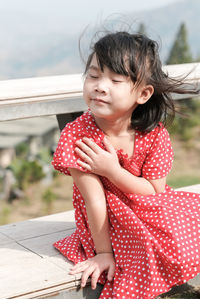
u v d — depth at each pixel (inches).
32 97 65.6
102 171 55.3
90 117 58.2
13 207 657.6
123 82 52.3
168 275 53.1
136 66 52.1
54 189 704.4
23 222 75.2
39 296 51.0
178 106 71.7
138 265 53.2
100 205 55.7
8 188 688.4
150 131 57.6
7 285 50.9
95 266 54.7
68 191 697.0
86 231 59.6
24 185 695.1
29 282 51.6
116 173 55.4
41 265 56.9
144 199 56.1
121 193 58.3
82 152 55.7
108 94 52.3
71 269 55.1
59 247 61.4
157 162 57.5
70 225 73.3
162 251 52.3
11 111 64.5
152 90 55.1
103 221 56.1
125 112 55.5
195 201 58.6
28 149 897.5
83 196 56.6
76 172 56.1
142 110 57.8
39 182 710.5
